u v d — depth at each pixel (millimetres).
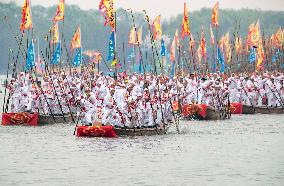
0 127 96312
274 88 137500
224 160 65188
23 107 105438
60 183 54031
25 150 71875
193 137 84875
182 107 117250
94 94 88688
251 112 132500
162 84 98500
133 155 68250
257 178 56250
